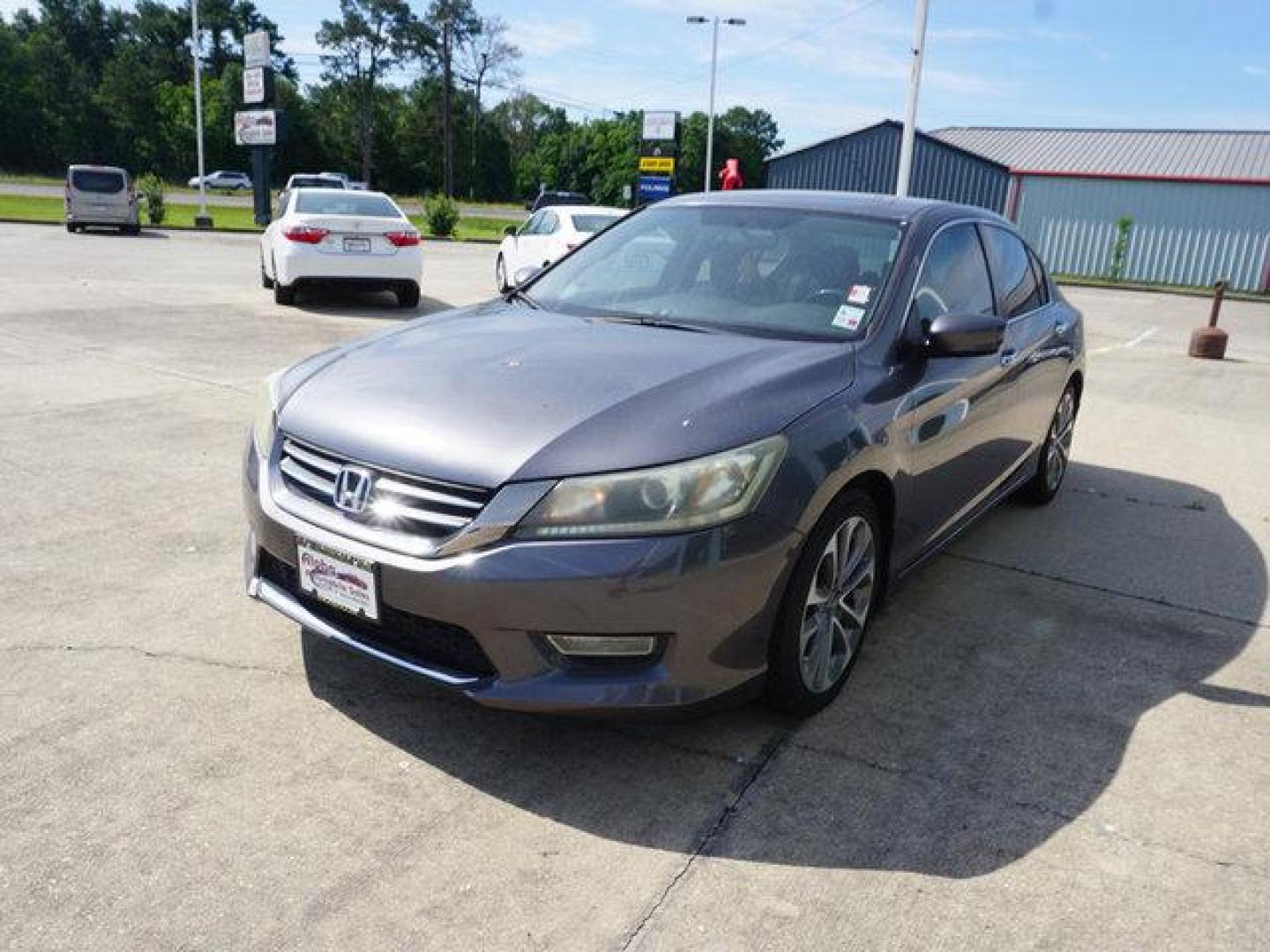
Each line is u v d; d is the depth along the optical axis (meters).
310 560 2.81
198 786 2.69
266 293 13.18
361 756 2.86
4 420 6.15
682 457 2.63
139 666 3.29
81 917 2.22
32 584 3.86
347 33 90.50
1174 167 31.69
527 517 2.56
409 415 2.83
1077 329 5.59
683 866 2.49
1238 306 23.73
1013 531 5.17
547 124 110.25
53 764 2.75
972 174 33.22
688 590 2.60
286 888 2.34
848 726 3.15
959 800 2.80
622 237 4.34
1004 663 3.65
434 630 2.69
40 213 30.28
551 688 2.60
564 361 3.12
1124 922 2.36
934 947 2.26
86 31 105.88
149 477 5.19
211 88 90.81
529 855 2.50
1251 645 3.90
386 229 11.91
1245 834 2.71
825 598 3.11
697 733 3.07
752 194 4.43
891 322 3.52
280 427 3.02
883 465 3.20
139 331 9.53
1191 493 6.03
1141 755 3.07
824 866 2.51
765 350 3.29
